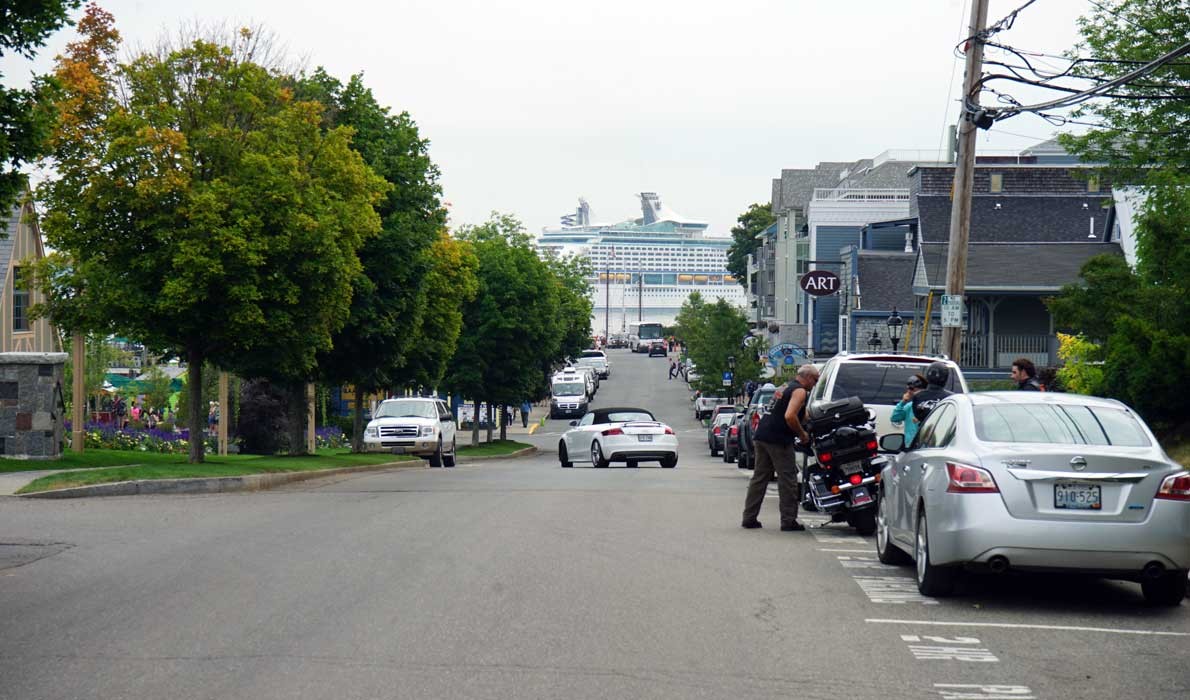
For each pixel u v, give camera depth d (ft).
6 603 32.58
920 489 35.88
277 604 32.35
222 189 74.23
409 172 111.45
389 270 109.70
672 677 24.81
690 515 55.67
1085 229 179.32
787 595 34.68
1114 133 81.71
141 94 77.30
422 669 25.27
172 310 74.02
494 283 187.01
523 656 26.50
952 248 76.13
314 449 138.51
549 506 59.11
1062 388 90.12
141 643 27.68
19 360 83.76
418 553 41.68
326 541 44.75
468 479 85.76
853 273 191.11
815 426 51.52
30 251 161.89
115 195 73.20
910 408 48.24
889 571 39.83
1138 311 76.07
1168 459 33.17
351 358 112.47
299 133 85.20
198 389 81.10
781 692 23.77
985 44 74.28
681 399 319.88
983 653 27.68
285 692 23.39
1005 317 157.69
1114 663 26.91
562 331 204.64
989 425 34.73
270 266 77.36
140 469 72.38
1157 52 78.23
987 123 73.92
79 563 39.37
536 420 296.71
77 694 23.22
